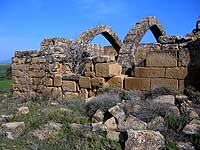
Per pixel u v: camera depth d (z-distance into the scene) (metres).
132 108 8.73
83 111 10.00
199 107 8.46
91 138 7.27
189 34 13.73
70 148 6.99
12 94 17.72
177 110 8.31
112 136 7.28
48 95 14.06
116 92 11.00
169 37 13.02
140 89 11.23
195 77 10.13
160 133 6.95
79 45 15.62
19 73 16.53
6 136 8.05
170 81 10.60
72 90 13.27
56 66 14.28
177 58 10.48
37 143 7.41
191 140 6.77
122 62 14.59
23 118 9.62
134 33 16.19
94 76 12.29
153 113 8.23
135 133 6.66
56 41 14.95
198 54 10.12
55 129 8.17
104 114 8.82
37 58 15.19
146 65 11.16
